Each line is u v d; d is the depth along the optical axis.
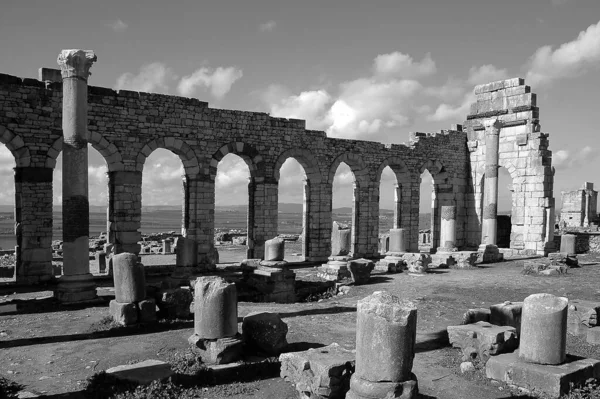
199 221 25.12
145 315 13.83
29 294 18.23
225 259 32.19
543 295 9.98
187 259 19.70
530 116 34.62
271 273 19.20
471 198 38.44
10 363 10.63
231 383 9.73
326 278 22.14
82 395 8.84
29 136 20.28
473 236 38.31
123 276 13.91
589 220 49.09
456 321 14.88
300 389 8.95
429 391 9.43
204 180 25.33
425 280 22.62
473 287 20.62
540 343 9.66
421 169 35.56
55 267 26.59
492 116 36.97
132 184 23.03
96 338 12.52
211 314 10.77
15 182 20.30
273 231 28.05
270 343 11.14
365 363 7.76
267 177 27.77
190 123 24.78
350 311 16.25
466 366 10.58
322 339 12.63
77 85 16.44
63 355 11.15
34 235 20.42
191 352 10.92
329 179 30.53
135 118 23.05
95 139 21.92
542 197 33.66
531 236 34.28
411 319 7.75
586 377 9.48
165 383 9.25
